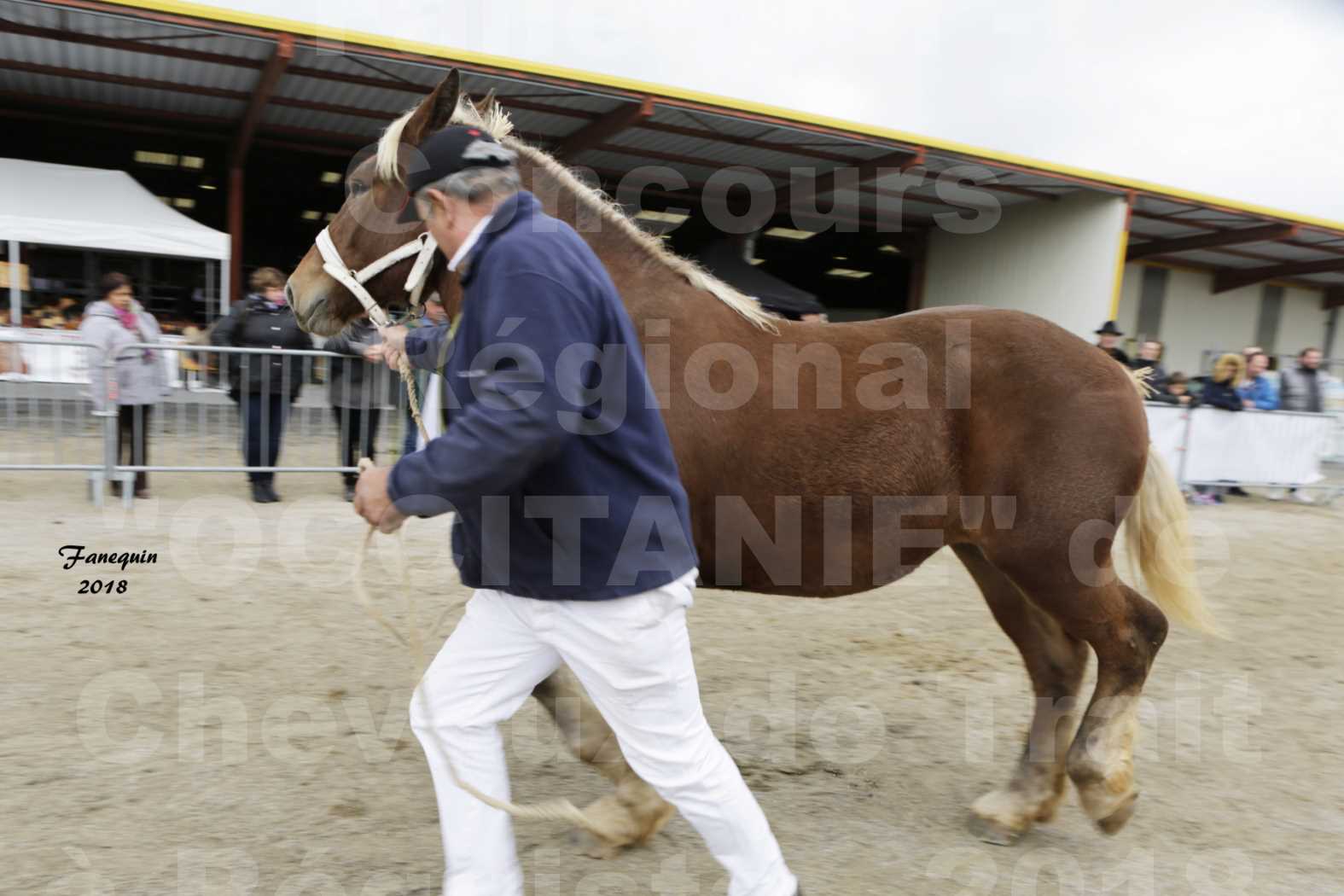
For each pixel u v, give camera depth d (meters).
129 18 8.32
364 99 10.92
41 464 5.70
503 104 10.64
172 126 12.17
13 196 9.79
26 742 2.95
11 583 4.40
